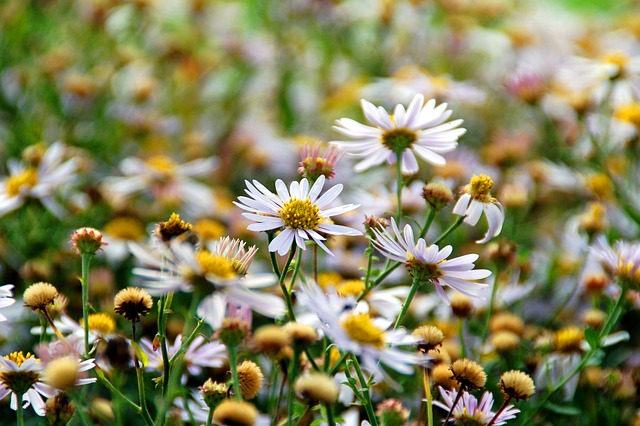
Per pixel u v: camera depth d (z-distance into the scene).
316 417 0.71
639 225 0.85
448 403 0.67
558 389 0.74
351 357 0.68
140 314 0.67
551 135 0.98
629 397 0.76
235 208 0.92
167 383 0.66
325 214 0.68
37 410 0.66
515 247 0.77
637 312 0.85
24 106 1.04
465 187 0.71
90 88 1.06
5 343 0.77
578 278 0.84
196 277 0.64
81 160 0.92
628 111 0.90
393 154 0.71
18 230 0.87
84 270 0.67
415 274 0.67
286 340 0.64
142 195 0.99
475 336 0.79
